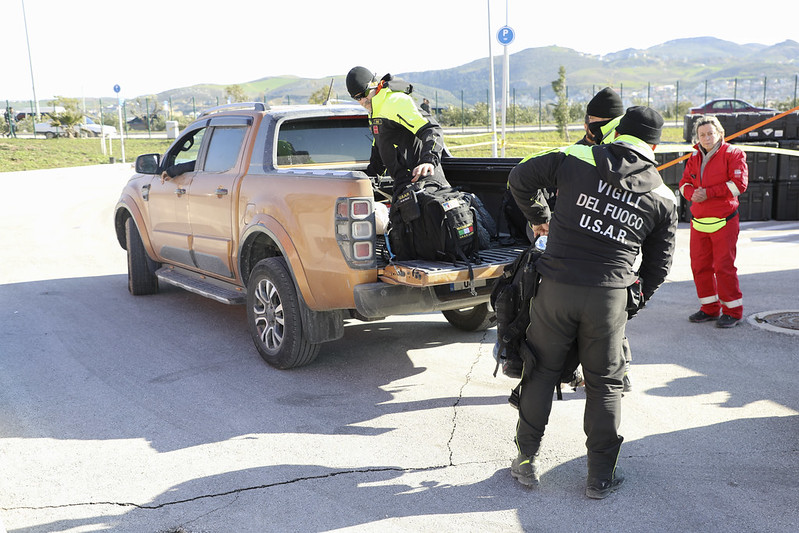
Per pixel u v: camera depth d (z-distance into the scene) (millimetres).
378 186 5961
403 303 4859
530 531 3193
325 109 6141
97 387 5133
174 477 3773
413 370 5406
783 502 3363
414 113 4980
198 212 6414
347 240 4730
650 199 3336
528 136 38281
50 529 3289
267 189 5438
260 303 5613
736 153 5930
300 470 3830
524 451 3580
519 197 3629
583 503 3428
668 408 4508
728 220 6000
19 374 5422
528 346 3562
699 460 3811
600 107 4156
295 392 4988
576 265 3322
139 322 6879
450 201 4801
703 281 6270
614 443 3482
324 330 5223
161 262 7543
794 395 4656
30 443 4211
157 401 4852
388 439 4195
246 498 3543
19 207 16688
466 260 4750
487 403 4730
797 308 6617
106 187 22109
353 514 3377
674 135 34719
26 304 7605
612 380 3465
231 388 5078
